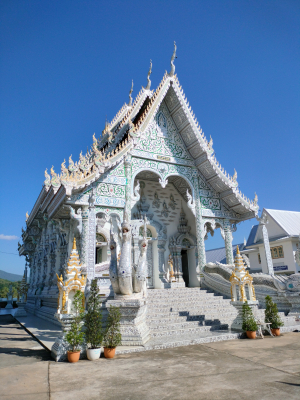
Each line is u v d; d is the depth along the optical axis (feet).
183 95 54.29
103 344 24.45
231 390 15.97
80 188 40.60
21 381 18.17
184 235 63.41
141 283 31.65
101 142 61.87
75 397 15.40
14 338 35.83
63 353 23.44
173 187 66.23
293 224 98.73
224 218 57.77
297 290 44.19
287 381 17.24
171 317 37.40
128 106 65.31
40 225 71.15
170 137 54.75
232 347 27.20
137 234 43.42
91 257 41.09
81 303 24.85
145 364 21.65
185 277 65.00
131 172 48.08
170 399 14.90
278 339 30.99
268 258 53.11
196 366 20.81
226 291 48.26
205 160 54.13
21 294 82.28
